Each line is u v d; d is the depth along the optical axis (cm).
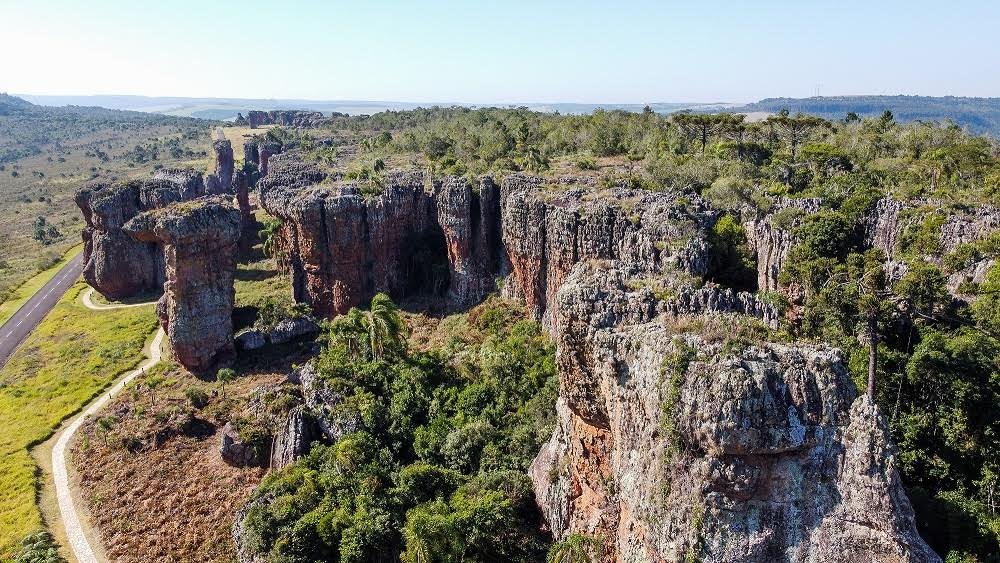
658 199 8506
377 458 6125
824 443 3186
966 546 4003
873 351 5266
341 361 7669
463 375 7769
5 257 18950
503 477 5397
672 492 3381
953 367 5262
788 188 10625
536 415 6259
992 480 4700
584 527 4597
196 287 8819
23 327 12194
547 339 8306
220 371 8569
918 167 11194
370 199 10638
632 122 15738
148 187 12888
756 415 3153
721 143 13075
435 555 4622
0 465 7125
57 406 8625
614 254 8019
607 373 3962
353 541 4881
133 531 5959
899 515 3094
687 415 3300
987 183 9294
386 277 11006
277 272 13388
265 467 6731
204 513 6144
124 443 7206
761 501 3228
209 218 8788
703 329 3606
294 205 10488
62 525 6141
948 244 7362
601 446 4459
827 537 3122
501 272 10569
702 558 3250
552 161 13075
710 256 7850
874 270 6134
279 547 4934
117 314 12025
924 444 5172
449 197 10381
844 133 13850
